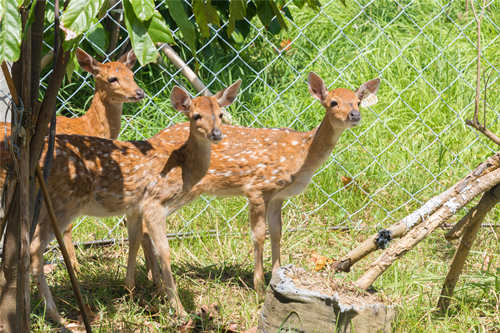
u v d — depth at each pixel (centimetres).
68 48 296
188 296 543
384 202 754
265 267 629
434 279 563
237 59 939
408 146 831
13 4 268
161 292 536
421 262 625
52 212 377
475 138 844
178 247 648
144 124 794
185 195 541
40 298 496
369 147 823
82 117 657
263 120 844
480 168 474
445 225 704
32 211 402
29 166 360
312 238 686
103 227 675
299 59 979
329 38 1006
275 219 595
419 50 967
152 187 521
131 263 545
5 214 364
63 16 270
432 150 829
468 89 905
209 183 572
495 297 513
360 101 600
